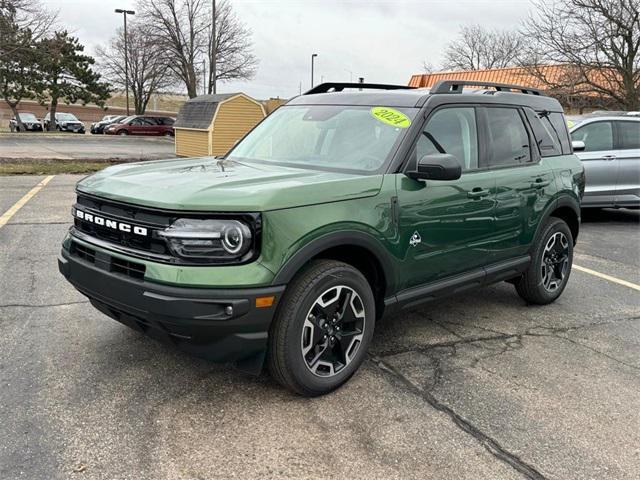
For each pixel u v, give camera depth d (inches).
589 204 376.2
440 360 158.2
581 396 140.8
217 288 112.9
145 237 118.5
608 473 110.4
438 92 164.1
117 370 142.4
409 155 148.3
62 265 139.4
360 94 174.7
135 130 1600.6
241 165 156.9
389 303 147.8
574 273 260.2
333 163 152.9
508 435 122.2
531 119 198.7
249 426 120.8
